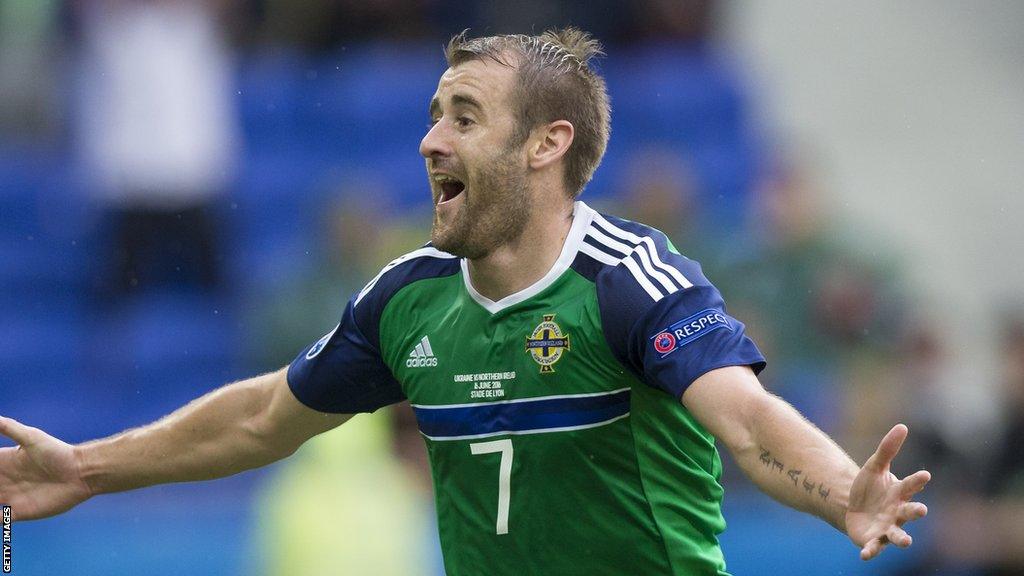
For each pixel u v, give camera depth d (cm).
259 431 1762
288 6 5459
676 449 1566
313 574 2941
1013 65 6481
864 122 6191
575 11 5300
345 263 3938
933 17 6569
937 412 3425
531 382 1542
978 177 5972
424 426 1633
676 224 3906
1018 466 3192
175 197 4531
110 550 3341
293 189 5300
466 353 1580
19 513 1798
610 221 1598
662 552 1573
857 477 1270
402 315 1642
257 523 3369
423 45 5528
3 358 4784
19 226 5103
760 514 3228
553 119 1573
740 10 6444
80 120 5003
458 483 1617
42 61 5291
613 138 5400
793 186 3994
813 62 6400
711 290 1516
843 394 3653
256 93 5444
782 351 3747
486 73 1569
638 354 1499
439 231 1570
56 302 4978
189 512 3400
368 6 5456
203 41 4562
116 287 4569
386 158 5422
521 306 1552
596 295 1530
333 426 1780
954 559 3152
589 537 1570
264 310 4188
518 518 1580
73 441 4500
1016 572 3138
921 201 5809
